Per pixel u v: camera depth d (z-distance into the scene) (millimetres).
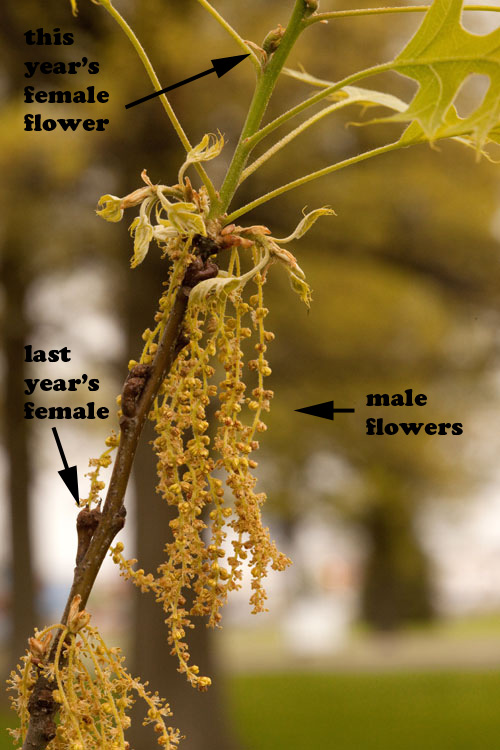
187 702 7199
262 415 9625
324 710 10039
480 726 8789
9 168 6438
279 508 13070
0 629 14375
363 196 7613
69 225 7367
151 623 7270
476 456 12461
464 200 7965
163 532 7129
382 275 8336
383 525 15930
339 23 6859
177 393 1160
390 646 17953
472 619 25672
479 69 1135
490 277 8508
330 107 1289
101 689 1134
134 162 6672
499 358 9117
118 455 1173
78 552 1161
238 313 1213
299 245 7945
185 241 1196
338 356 8820
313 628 16969
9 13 6484
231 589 1140
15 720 8188
